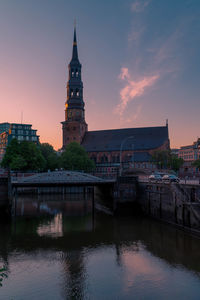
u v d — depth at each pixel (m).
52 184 46.25
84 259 23.73
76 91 132.75
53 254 25.22
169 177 42.12
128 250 26.12
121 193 48.66
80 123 132.00
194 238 29.58
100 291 17.47
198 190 31.72
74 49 130.88
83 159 95.06
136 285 18.30
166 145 123.69
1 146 143.00
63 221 42.00
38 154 76.44
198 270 20.61
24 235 32.81
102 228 36.41
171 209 36.59
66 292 17.42
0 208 44.06
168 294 16.91
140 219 42.97
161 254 24.55
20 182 44.81
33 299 16.55
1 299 16.55
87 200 71.56
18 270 21.25
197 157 142.38
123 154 124.94
